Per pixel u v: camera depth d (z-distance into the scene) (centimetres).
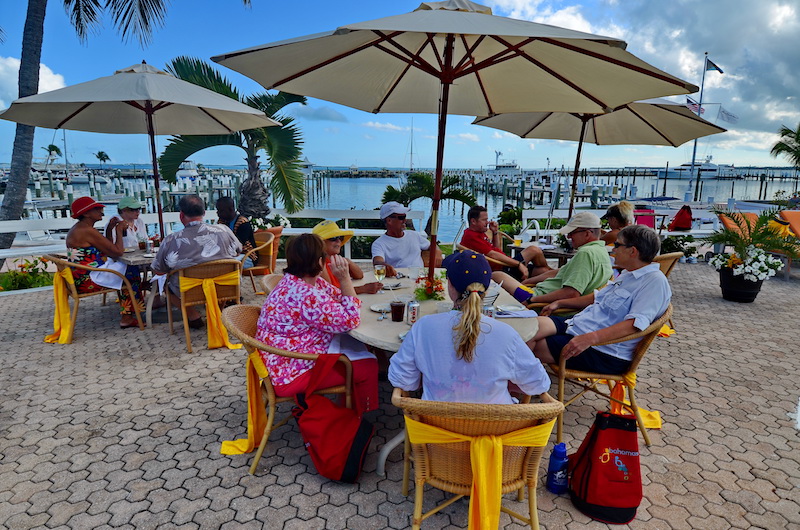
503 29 216
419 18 230
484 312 291
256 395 294
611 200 2902
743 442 316
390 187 1109
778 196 1800
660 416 350
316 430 265
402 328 277
